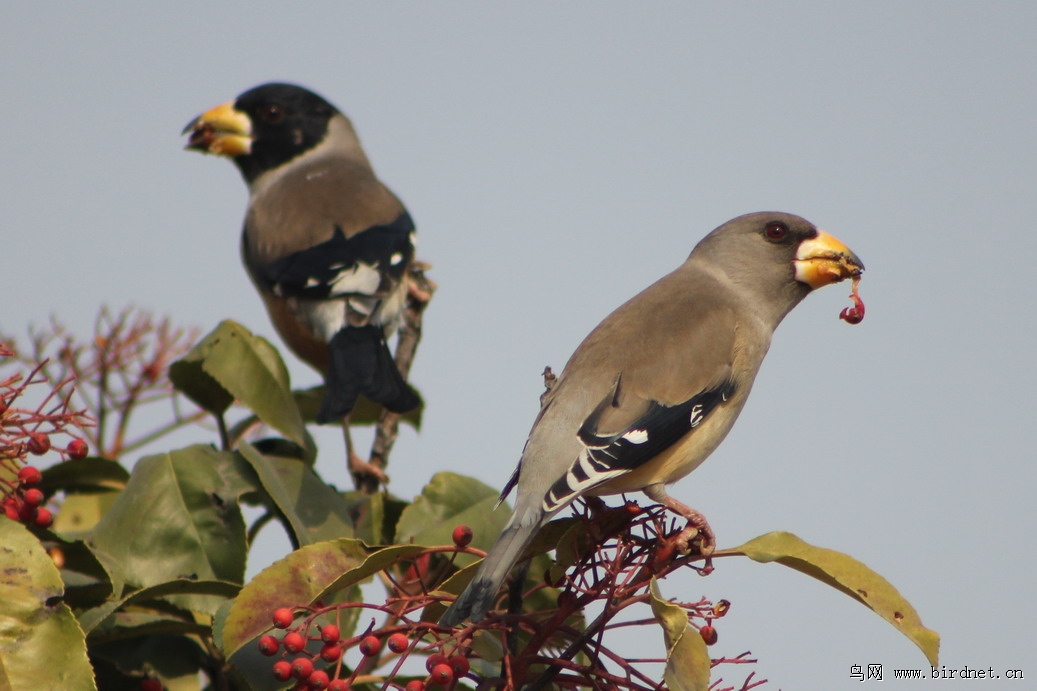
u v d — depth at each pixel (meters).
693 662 5.77
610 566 6.26
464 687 7.49
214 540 7.74
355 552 6.58
